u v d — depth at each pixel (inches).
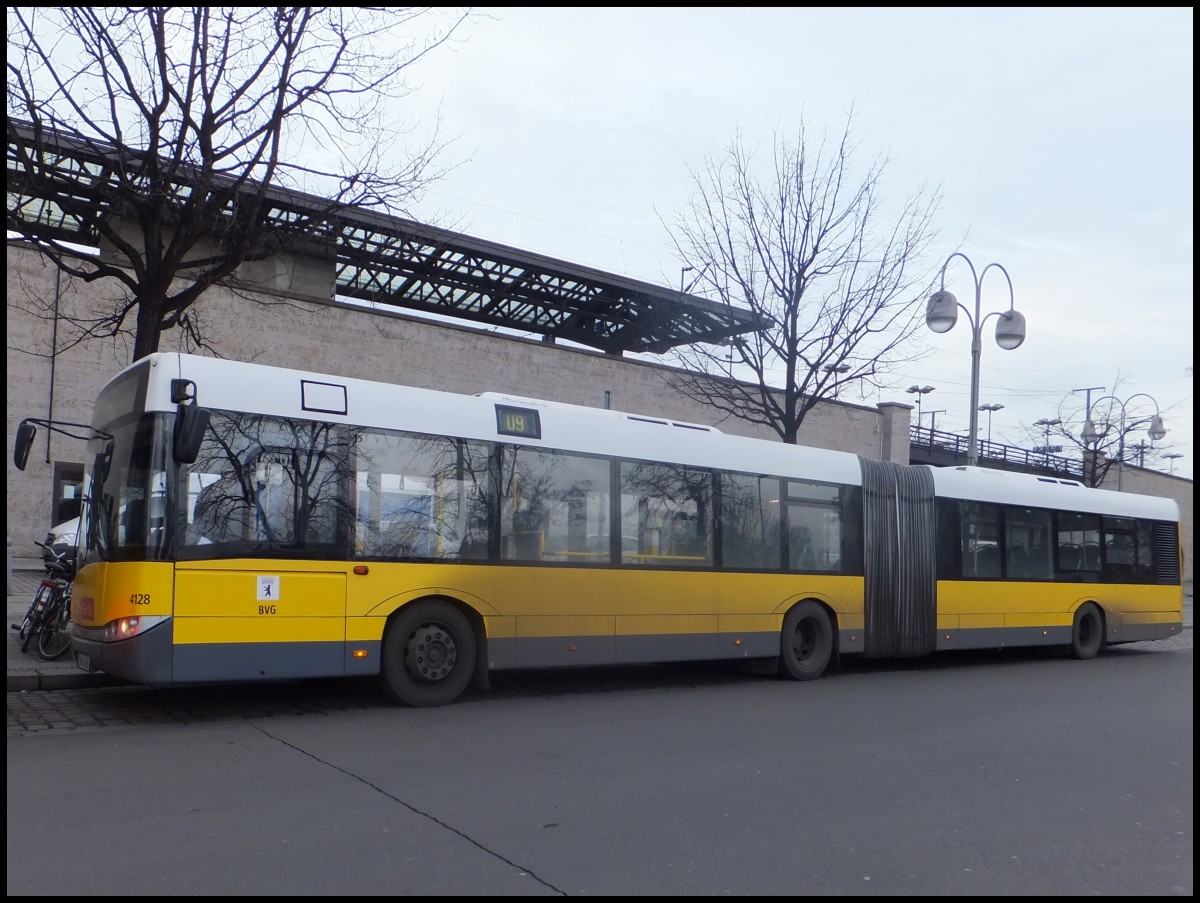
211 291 824.9
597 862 201.8
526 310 1261.1
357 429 372.5
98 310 787.4
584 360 1056.2
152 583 323.6
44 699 370.3
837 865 204.1
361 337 908.0
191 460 318.0
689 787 265.4
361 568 364.5
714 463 482.9
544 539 417.1
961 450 1686.8
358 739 315.6
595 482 437.1
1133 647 781.3
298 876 188.4
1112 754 327.6
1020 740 347.9
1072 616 652.7
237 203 449.1
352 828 219.8
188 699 381.1
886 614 546.3
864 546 541.6
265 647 341.7
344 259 684.7
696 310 827.4
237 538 340.8
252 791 248.4
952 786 275.3
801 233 735.1
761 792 262.2
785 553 506.0
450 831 219.9
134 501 331.3
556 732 338.3
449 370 962.1
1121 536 698.8
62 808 229.8
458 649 390.6
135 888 179.9
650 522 453.7
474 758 293.1
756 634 487.2
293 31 435.2
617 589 435.8
